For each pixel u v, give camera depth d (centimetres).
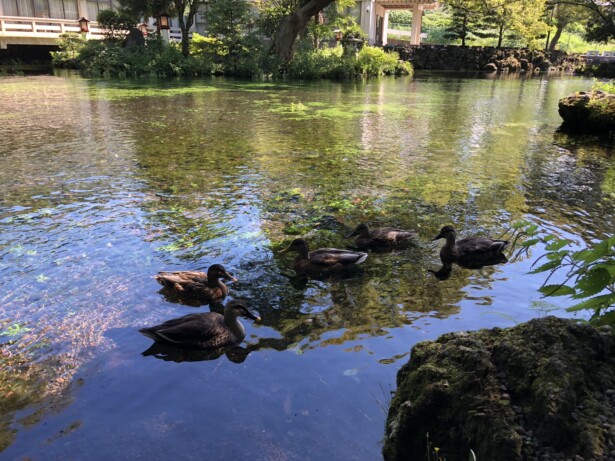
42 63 3491
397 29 7181
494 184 899
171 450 310
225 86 2559
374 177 932
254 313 475
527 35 4650
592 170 1014
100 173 920
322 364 393
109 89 2270
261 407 345
